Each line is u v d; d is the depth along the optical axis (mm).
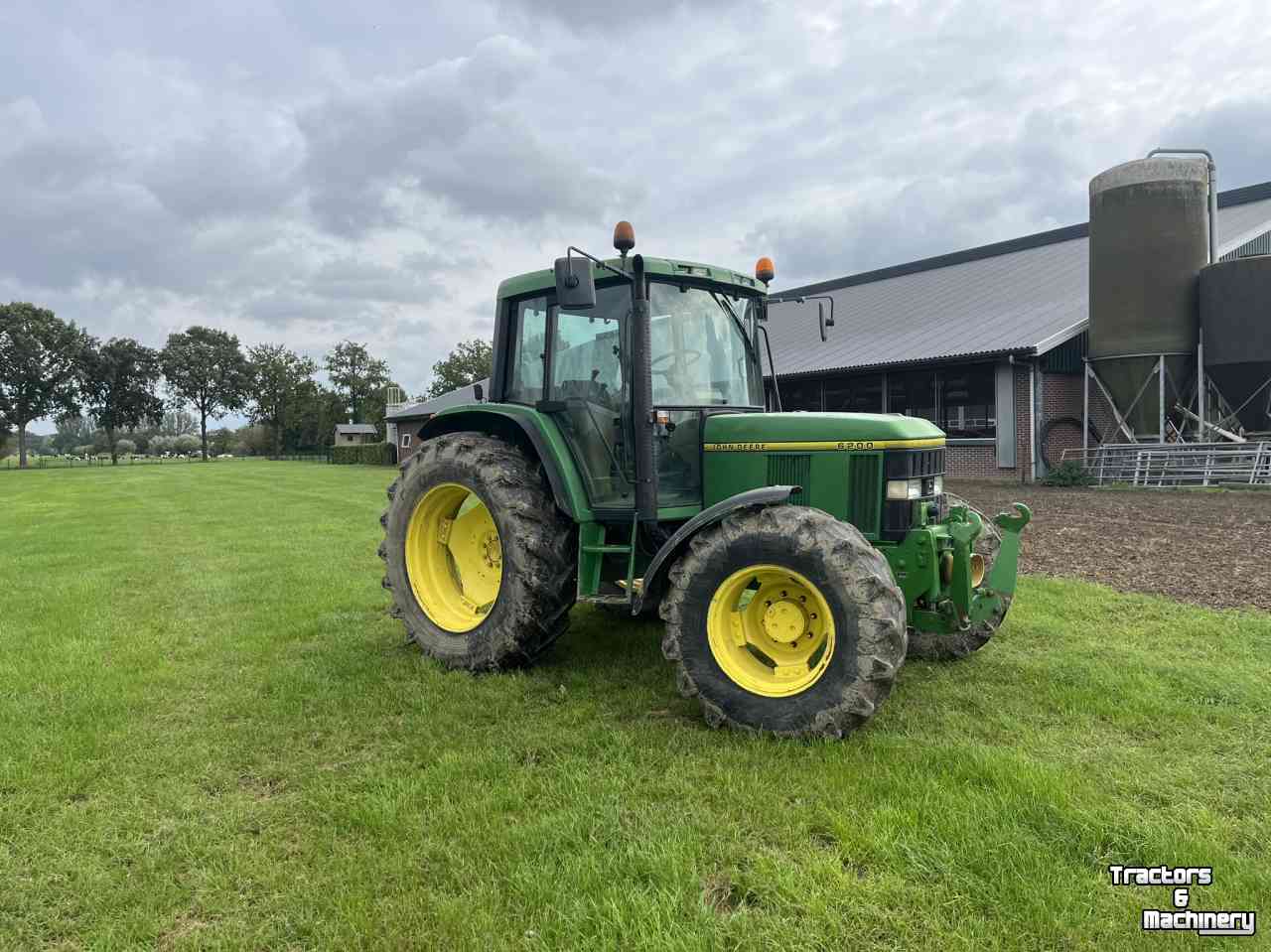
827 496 4332
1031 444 17391
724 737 3713
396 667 4930
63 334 71562
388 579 5363
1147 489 15266
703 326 4848
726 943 2336
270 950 2352
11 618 6523
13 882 2697
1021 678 4523
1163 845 2709
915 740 3609
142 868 2771
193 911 2547
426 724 3982
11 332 68188
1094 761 3402
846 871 2643
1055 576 7406
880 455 4230
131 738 3891
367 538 11555
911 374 19812
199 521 14602
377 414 68500
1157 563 7863
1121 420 16922
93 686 4648
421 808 3123
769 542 3742
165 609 6879
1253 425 15836
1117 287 16188
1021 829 2816
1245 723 3814
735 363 4992
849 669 3523
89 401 76938
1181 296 15773
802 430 4395
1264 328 14727
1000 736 3719
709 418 4668
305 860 2803
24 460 68062
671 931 2330
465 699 4332
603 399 4719
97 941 2389
